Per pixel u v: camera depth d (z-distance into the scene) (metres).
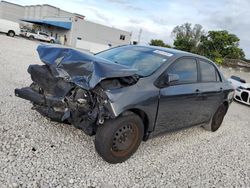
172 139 4.91
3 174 2.79
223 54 41.47
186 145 4.75
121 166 3.51
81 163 3.35
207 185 3.48
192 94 4.42
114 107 3.13
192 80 4.58
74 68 3.26
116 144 3.42
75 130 4.23
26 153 3.28
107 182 3.08
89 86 3.06
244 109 9.88
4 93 5.45
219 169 4.02
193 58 4.73
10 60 10.39
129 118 3.43
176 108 4.17
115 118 3.32
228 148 5.02
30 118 4.32
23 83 6.77
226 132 6.09
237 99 11.08
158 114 3.85
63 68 3.36
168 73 4.00
